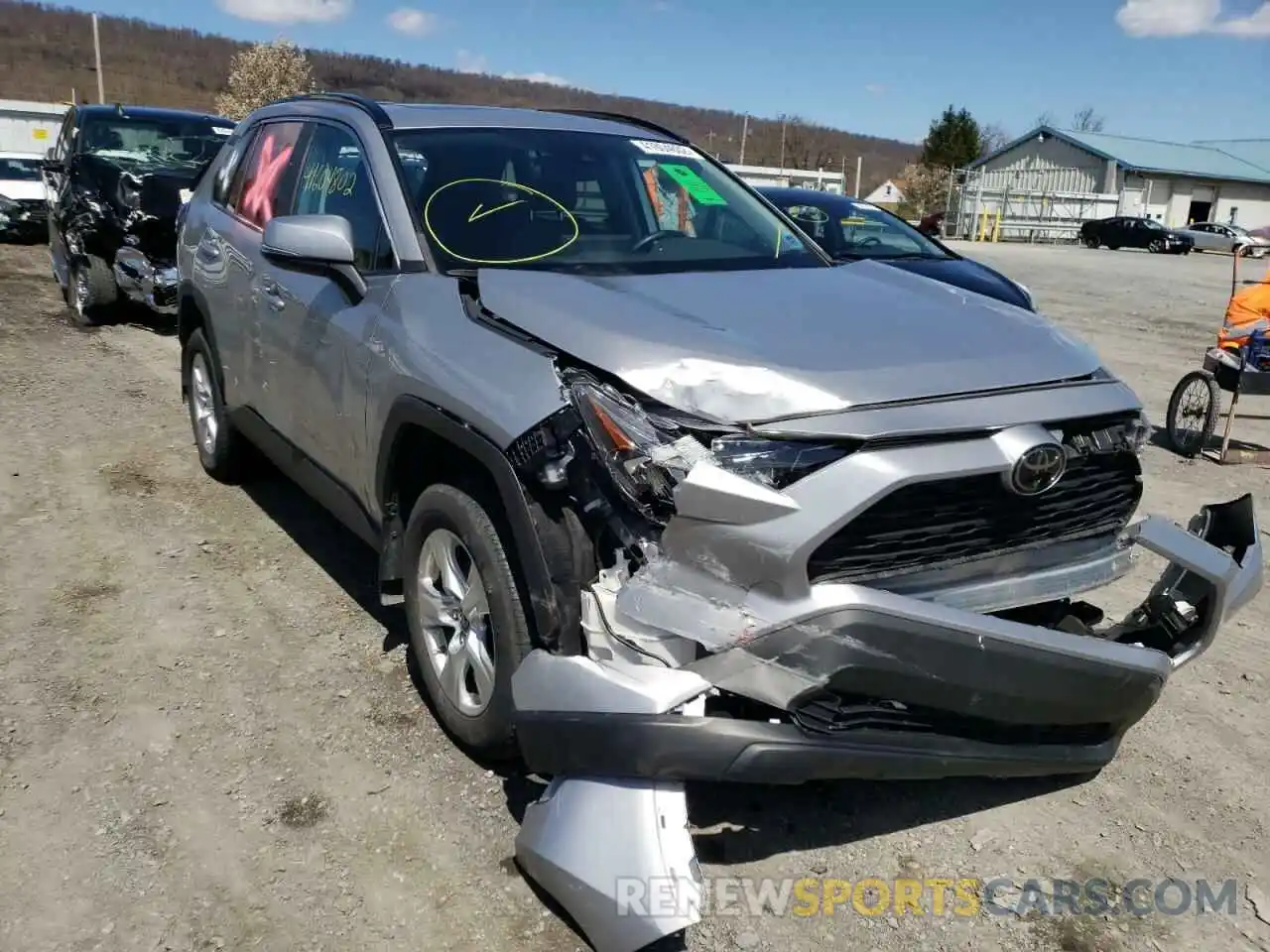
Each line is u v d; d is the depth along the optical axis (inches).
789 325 112.8
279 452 171.2
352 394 137.6
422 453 128.6
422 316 126.4
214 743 129.8
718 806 123.7
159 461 234.8
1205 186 2316.7
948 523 102.5
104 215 369.4
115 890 105.2
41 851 109.9
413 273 134.3
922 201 2635.3
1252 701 153.7
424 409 118.8
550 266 136.8
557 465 102.4
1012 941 105.5
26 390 290.8
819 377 100.3
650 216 154.5
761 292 126.6
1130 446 112.8
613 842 96.3
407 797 120.9
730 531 94.5
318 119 171.2
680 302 119.0
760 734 94.8
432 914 103.8
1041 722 107.0
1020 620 119.0
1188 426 293.0
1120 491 116.9
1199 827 124.6
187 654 150.6
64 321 402.0
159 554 184.5
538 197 148.0
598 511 101.2
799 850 117.2
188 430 259.6
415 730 134.0
